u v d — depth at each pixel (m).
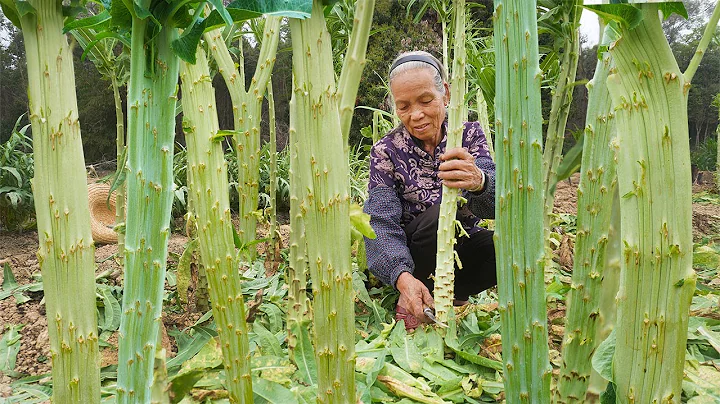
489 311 1.59
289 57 5.23
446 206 1.32
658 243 0.45
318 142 0.58
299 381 1.10
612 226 0.62
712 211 3.98
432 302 1.39
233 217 4.04
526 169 0.58
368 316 1.65
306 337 1.16
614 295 0.63
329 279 0.61
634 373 0.48
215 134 0.69
